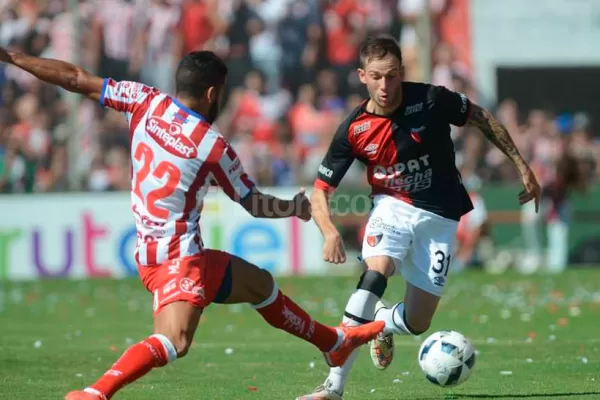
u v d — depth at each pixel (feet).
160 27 250.57
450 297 169.89
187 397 76.59
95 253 211.20
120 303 165.27
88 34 247.91
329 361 68.85
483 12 261.24
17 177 222.07
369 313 72.64
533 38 262.47
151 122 63.67
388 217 75.36
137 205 63.72
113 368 59.98
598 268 220.43
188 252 62.75
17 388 81.41
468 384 81.82
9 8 253.03
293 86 249.96
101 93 64.90
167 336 61.11
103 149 225.97
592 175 239.50
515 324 129.59
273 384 82.84
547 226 223.51
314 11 255.29
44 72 64.85
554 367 90.27
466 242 220.84
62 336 120.88
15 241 209.97
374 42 71.87
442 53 252.62
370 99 74.79
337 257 70.44
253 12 254.27
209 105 64.44
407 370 90.74
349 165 75.61
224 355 101.65
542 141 240.12
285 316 65.98
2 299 173.06
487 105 248.32
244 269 64.59
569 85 257.14
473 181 227.20
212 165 62.95
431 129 74.18
